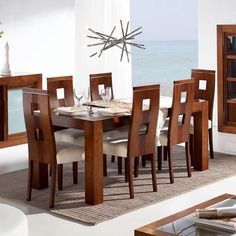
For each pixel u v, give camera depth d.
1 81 7.02
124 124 5.76
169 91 16.38
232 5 8.02
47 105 5.39
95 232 4.91
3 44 7.58
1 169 6.79
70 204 5.57
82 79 9.88
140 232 3.59
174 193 5.89
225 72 7.96
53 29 8.12
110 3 9.86
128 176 5.73
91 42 9.84
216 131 8.27
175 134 6.23
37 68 7.99
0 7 7.50
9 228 3.82
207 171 6.69
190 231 3.59
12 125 7.27
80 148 5.63
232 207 3.77
